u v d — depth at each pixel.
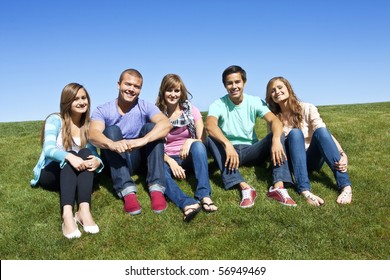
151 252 3.59
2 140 8.94
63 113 4.52
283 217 4.05
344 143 7.02
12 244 3.73
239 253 3.54
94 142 4.29
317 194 4.68
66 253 3.59
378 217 4.07
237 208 4.29
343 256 3.46
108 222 4.07
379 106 13.79
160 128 4.39
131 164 4.72
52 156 4.14
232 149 4.62
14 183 5.39
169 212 4.23
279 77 5.04
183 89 5.03
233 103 5.11
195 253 3.57
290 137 4.66
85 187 4.05
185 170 5.15
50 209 4.41
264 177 5.16
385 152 6.42
